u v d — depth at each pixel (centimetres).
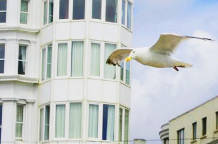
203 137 6631
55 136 5138
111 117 5141
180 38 2900
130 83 5325
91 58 5162
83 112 5097
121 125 5206
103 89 5147
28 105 5284
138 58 2970
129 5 5362
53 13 5262
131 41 5344
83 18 5191
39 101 5284
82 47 5172
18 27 5300
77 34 5184
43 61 5306
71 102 5131
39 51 5334
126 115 5272
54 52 5209
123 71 5253
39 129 5256
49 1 5309
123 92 5234
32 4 5375
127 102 5278
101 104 5125
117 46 5203
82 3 5212
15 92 5247
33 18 5362
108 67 5178
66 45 5194
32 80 5284
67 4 5231
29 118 5272
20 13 5350
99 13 5209
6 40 5306
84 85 5122
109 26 5209
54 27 5228
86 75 5128
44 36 5316
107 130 5128
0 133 5216
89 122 5103
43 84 5269
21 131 5262
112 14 5231
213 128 6512
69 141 5094
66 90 5150
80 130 5100
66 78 5156
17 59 5294
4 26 5306
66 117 5116
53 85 5178
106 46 5191
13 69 5275
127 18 5328
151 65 2972
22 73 5300
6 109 5234
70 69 5162
